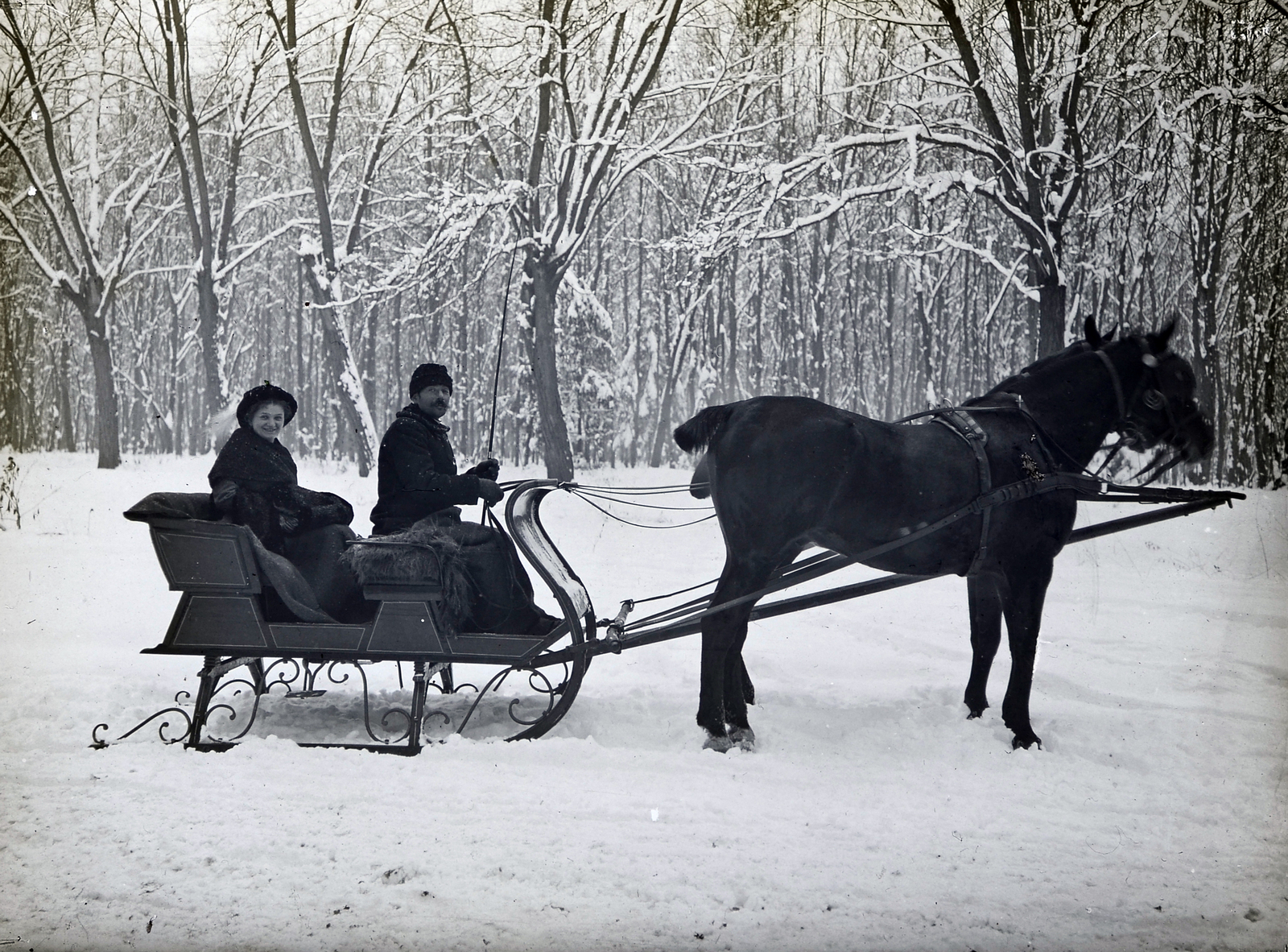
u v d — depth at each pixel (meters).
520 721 5.95
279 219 45.53
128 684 6.80
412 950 3.34
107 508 17.64
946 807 4.80
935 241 27.95
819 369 38.78
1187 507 6.27
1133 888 3.91
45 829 4.34
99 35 28.33
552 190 25.58
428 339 42.97
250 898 3.71
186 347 46.19
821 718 6.34
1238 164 26.00
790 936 3.47
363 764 5.29
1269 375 26.17
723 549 14.07
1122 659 8.04
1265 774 5.35
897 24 20.30
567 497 21.89
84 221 33.34
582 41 23.52
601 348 32.84
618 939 3.43
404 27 25.44
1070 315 20.83
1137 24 19.77
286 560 5.88
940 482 5.97
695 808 4.69
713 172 33.22
